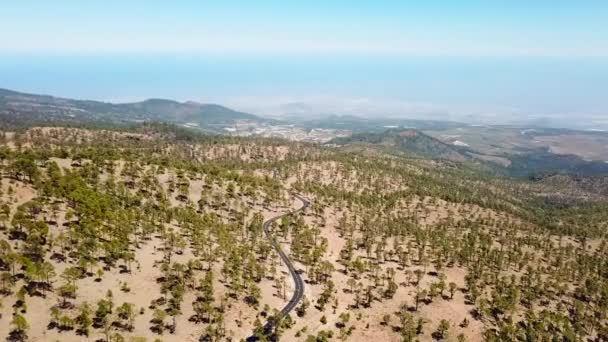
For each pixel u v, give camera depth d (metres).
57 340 119.94
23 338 116.50
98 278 152.00
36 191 190.75
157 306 148.12
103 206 190.88
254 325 149.88
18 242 150.38
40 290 135.75
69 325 125.75
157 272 166.75
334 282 199.00
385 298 188.88
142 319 140.50
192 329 144.25
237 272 176.62
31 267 132.88
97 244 161.88
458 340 164.25
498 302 186.50
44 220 168.75
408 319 166.38
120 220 184.62
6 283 130.25
